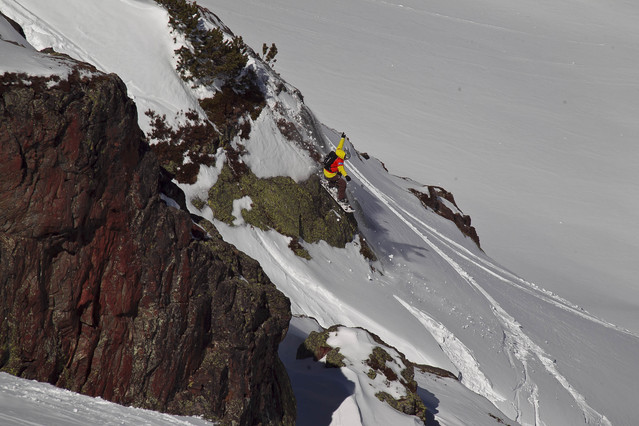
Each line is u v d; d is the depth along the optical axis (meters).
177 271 7.10
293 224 17.03
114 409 5.65
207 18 19.70
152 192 6.96
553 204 45.06
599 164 53.25
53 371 6.16
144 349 6.79
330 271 17.23
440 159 46.34
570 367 21.05
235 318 7.66
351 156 26.97
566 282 35.75
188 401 7.17
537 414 16.98
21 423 4.01
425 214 27.73
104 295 6.54
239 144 16.97
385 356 11.22
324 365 10.88
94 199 6.34
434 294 19.86
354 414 9.49
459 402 13.23
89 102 6.25
